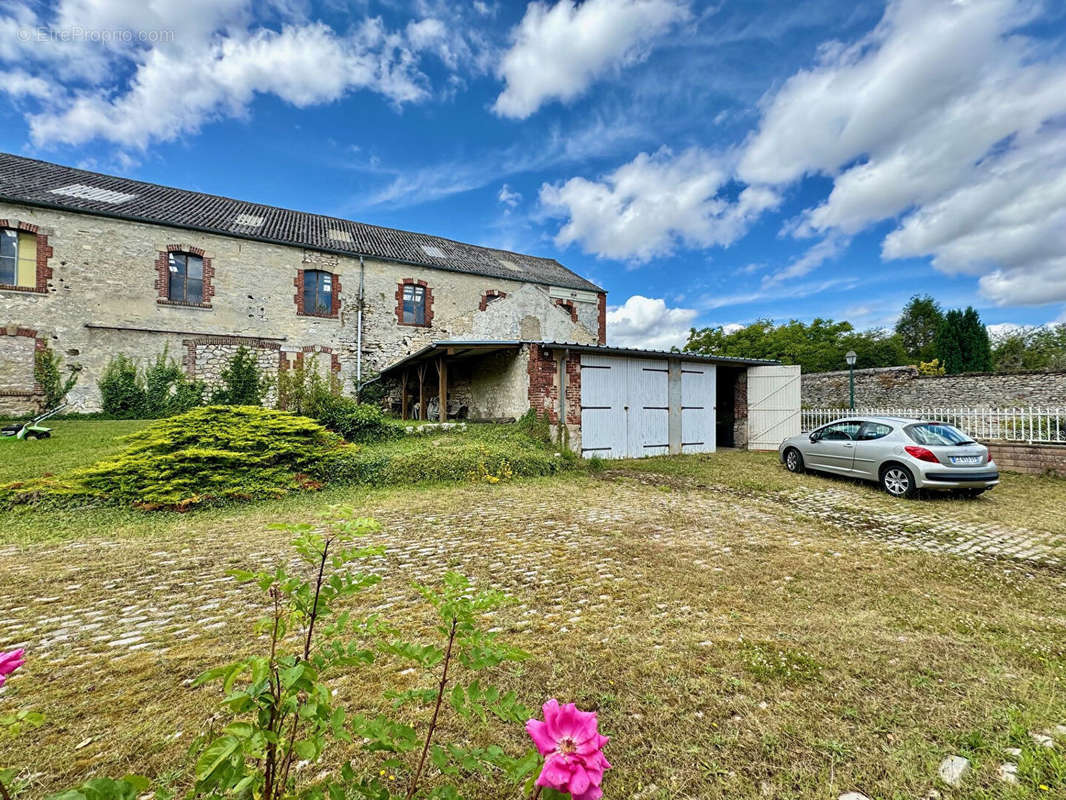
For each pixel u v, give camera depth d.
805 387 21.28
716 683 2.36
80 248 13.90
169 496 6.21
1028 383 15.84
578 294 24.02
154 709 2.13
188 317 15.29
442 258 21.06
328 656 1.16
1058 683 2.38
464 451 8.75
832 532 5.57
